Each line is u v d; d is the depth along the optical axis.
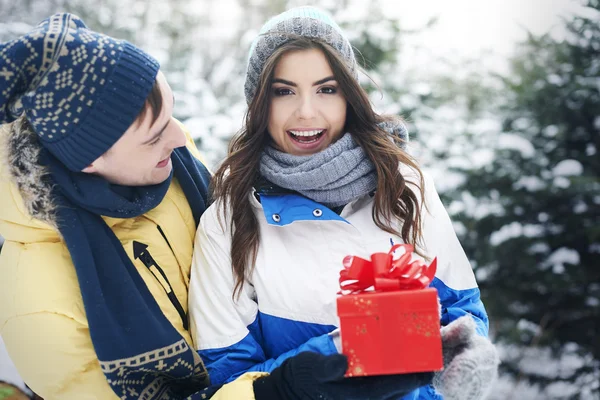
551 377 3.09
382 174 1.49
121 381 1.37
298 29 1.47
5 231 1.42
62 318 1.37
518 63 3.44
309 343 1.30
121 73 1.31
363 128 1.53
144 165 1.41
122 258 1.43
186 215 1.61
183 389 1.49
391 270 1.18
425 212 1.56
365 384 1.17
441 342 1.20
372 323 1.12
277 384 1.26
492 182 3.08
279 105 1.50
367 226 1.52
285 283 1.47
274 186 1.54
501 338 3.11
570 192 2.96
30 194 1.35
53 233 1.41
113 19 4.48
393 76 3.44
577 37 3.30
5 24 3.56
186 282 1.57
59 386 1.38
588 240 3.08
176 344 1.41
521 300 3.13
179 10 4.91
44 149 1.37
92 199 1.37
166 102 1.39
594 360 3.09
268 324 1.49
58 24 1.33
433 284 1.53
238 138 1.61
